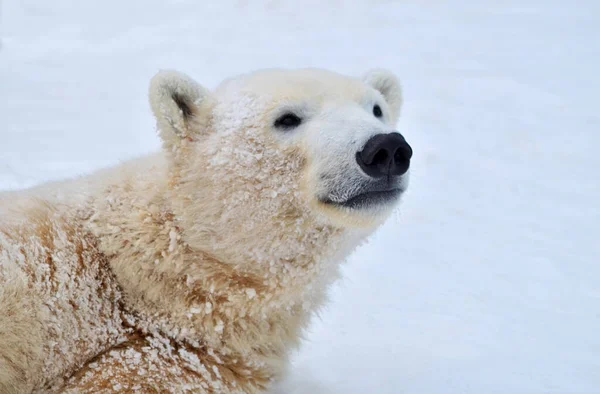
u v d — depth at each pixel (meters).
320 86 7.63
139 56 41.03
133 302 7.59
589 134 22.59
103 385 7.07
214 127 7.61
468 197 16.48
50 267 7.34
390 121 8.80
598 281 11.60
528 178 18.12
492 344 9.22
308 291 7.90
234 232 7.33
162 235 7.53
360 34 43.16
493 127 23.55
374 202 7.08
